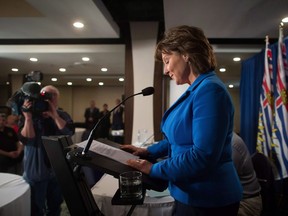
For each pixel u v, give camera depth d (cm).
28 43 391
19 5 273
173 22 296
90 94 958
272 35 344
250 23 296
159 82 367
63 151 77
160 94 368
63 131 201
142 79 370
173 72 90
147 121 371
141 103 371
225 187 81
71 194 77
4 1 273
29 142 193
